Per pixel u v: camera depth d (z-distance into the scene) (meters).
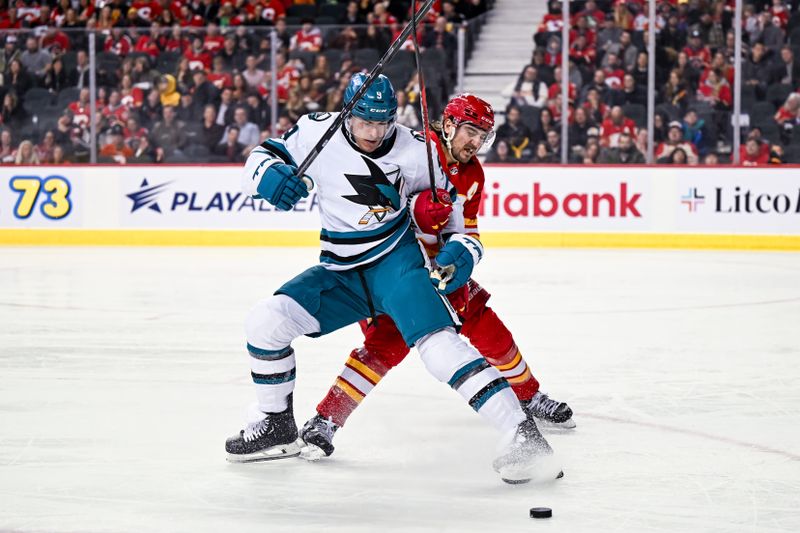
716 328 14.88
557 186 26.91
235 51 28.55
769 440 8.87
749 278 20.75
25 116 28.70
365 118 7.37
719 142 27.14
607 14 28.64
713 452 8.48
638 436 9.02
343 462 8.25
